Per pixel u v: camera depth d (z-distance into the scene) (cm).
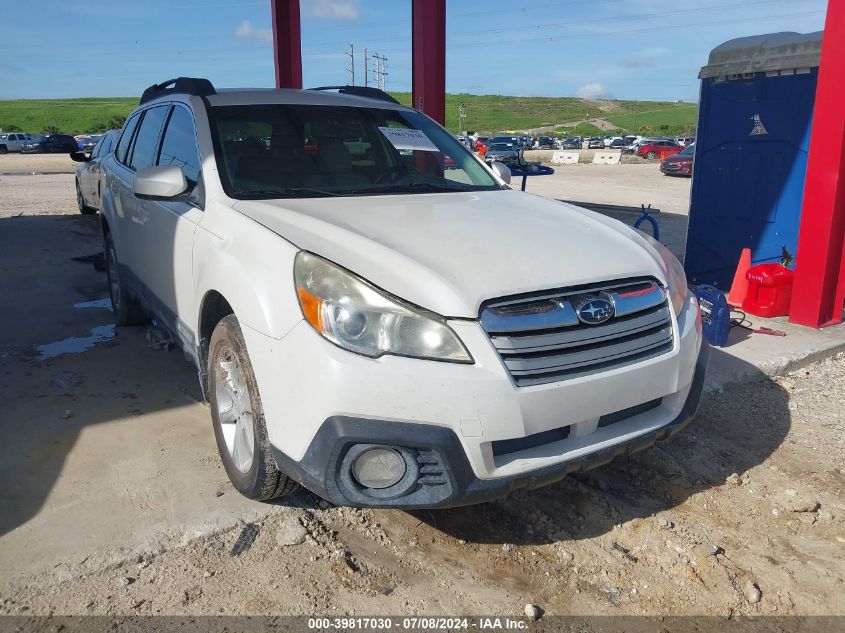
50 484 319
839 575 278
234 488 318
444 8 835
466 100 19262
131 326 559
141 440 362
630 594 265
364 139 401
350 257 256
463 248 271
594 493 331
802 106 611
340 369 234
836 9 500
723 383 451
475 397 233
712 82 659
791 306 569
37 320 579
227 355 306
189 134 384
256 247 282
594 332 258
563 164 4216
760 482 344
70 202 1466
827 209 530
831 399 443
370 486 246
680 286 308
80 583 257
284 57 1188
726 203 675
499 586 266
